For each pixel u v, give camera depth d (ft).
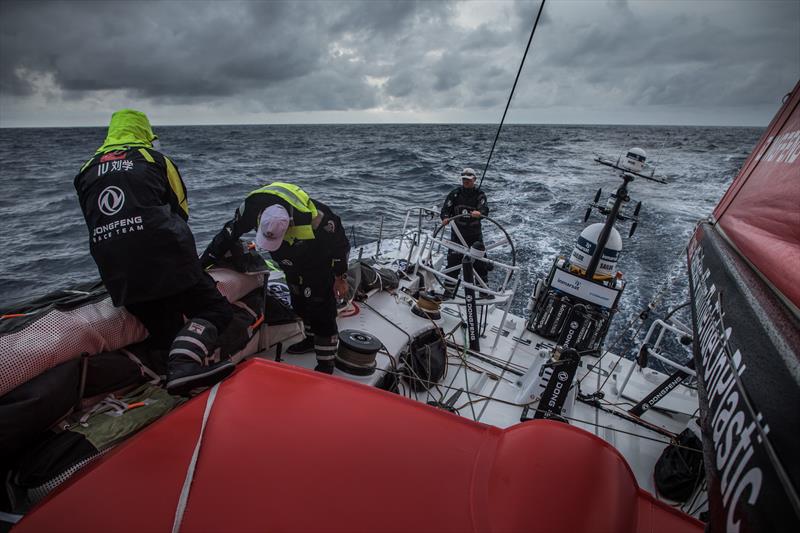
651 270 27.07
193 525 3.01
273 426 3.75
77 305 6.51
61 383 5.53
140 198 6.14
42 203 47.55
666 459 8.94
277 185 7.78
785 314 3.28
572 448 3.65
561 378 9.23
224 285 8.20
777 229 4.92
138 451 3.56
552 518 3.07
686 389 12.16
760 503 2.27
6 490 4.95
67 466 5.08
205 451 3.51
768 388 2.79
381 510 3.13
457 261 17.43
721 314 4.72
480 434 3.88
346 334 9.23
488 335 13.73
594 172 71.82
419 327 11.67
